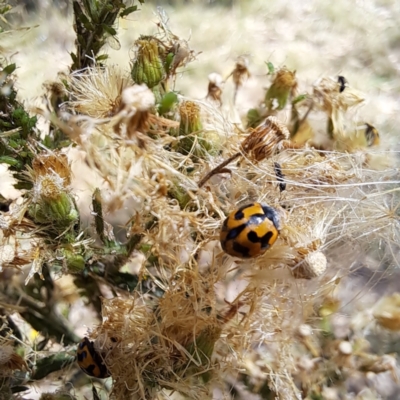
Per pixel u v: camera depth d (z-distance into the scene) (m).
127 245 0.05
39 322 0.06
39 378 0.05
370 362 0.05
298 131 0.05
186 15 0.15
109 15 0.05
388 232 0.05
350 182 0.05
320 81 0.05
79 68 0.05
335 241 0.05
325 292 0.05
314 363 0.05
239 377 0.05
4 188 0.08
